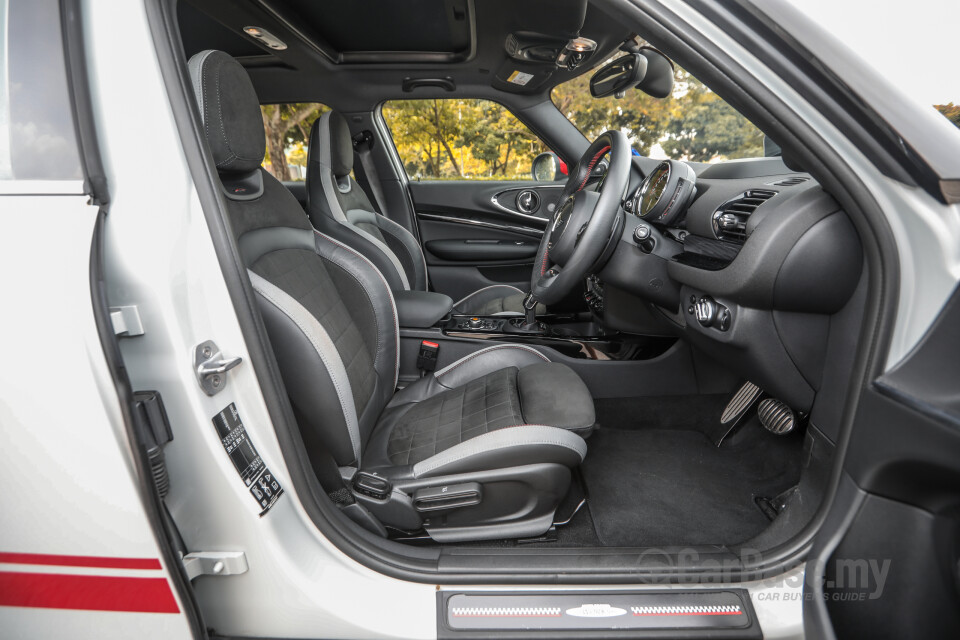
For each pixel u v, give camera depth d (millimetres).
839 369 966
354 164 2637
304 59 2264
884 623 790
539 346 1785
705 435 1803
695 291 1308
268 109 2664
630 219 1506
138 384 732
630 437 1805
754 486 1524
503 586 930
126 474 679
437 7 1887
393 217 2773
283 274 1087
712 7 759
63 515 712
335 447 1010
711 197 1380
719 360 1409
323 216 1961
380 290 1464
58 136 677
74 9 692
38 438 678
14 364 657
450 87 2457
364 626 870
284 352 938
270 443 849
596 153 1588
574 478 1585
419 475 1083
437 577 931
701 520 1396
